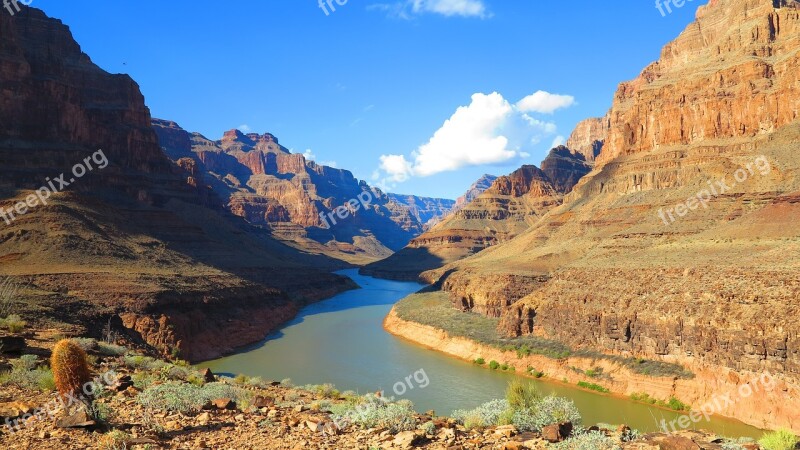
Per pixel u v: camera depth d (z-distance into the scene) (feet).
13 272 225.15
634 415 157.99
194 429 54.80
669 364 180.96
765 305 159.33
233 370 204.03
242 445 50.42
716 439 58.90
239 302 309.83
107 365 88.89
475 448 51.44
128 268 266.77
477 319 293.02
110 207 347.77
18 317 129.49
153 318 221.25
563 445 52.24
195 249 437.99
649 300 202.18
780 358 145.28
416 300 383.45
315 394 96.32
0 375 68.23
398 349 259.39
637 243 328.29
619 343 201.05
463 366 226.17
